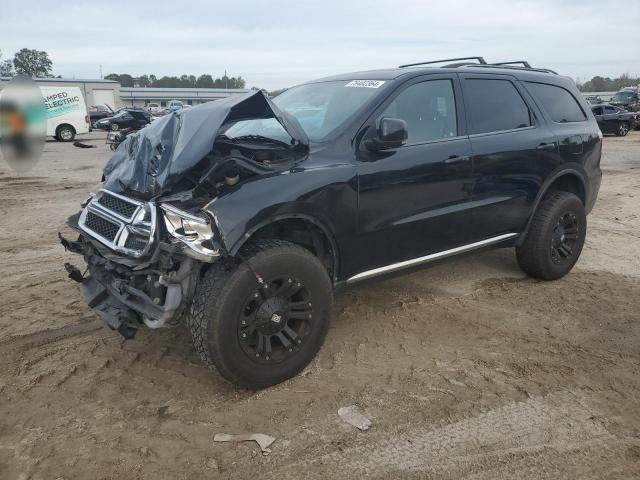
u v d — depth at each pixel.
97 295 3.41
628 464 2.61
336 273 3.52
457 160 3.94
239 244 2.88
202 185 3.03
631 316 4.29
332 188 3.27
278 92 4.86
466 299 4.63
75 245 3.65
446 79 4.13
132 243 3.04
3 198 9.51
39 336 3.91
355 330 4.05
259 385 3.18
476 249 4.37
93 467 2.58
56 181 11.79
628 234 6.86
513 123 4.48
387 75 4.03
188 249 2.80
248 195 2.97
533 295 4.73
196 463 2.62
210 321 2.91
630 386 3.28
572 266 5.10
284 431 2.86
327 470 2.57
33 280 5.06
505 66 4.89
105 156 17.89
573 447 2.73
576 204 4.91
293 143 3.34
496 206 4.31
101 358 3.60
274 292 3.12
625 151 17.81
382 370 3.47
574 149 4.86
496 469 2.57
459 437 2.80
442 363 3.56
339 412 3.02
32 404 3.09
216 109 3.19
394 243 3.72
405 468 2.58
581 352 3.70
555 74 5.23
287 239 3.38
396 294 4.74
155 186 3.03
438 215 3.91
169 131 3.27
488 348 3.76
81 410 3.04
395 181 3.60
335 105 3.86
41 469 2.56
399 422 2.93
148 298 3.01
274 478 2.52
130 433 2.84
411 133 3.82
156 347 3.75
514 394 3.19
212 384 3.30
